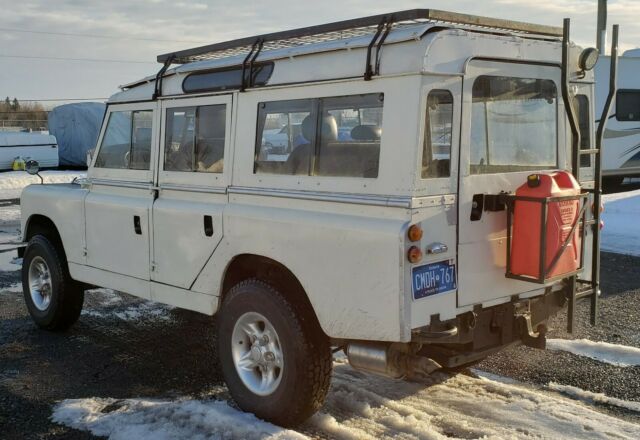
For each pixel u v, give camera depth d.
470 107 3.70
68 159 26.67
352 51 3.74
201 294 4.65
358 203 3.65
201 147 4.70
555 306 4.32
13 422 4.31
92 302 7.30
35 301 6.31
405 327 3.44
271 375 4.14
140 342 5.95
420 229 3.45
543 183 3.73
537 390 4.71
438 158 3.57
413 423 4.06
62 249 6.11
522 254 3.77
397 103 3.51
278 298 3.98
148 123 5.17
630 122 15.98
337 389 4.61
